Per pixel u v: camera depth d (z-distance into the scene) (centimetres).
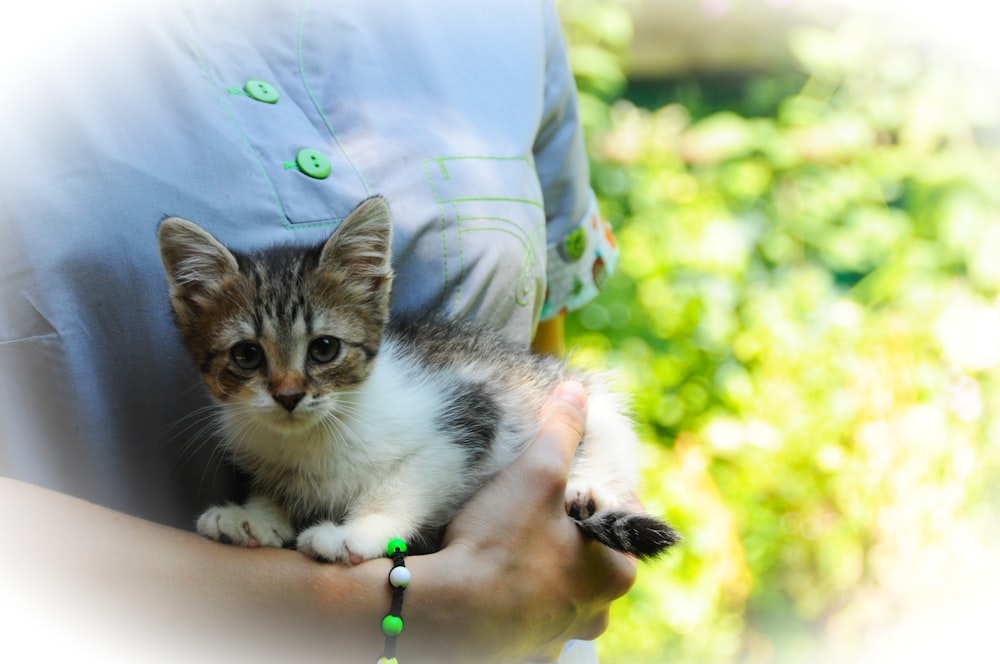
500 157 72
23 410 62
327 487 69
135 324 64
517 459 65
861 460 125
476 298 71
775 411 125
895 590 124
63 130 63
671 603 116
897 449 125
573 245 79
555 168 78
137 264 64
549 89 77
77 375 62
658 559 68
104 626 57
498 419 71
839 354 128
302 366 68
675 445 124
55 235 62
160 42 65
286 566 60
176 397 66
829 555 125
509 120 73
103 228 63
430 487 69
